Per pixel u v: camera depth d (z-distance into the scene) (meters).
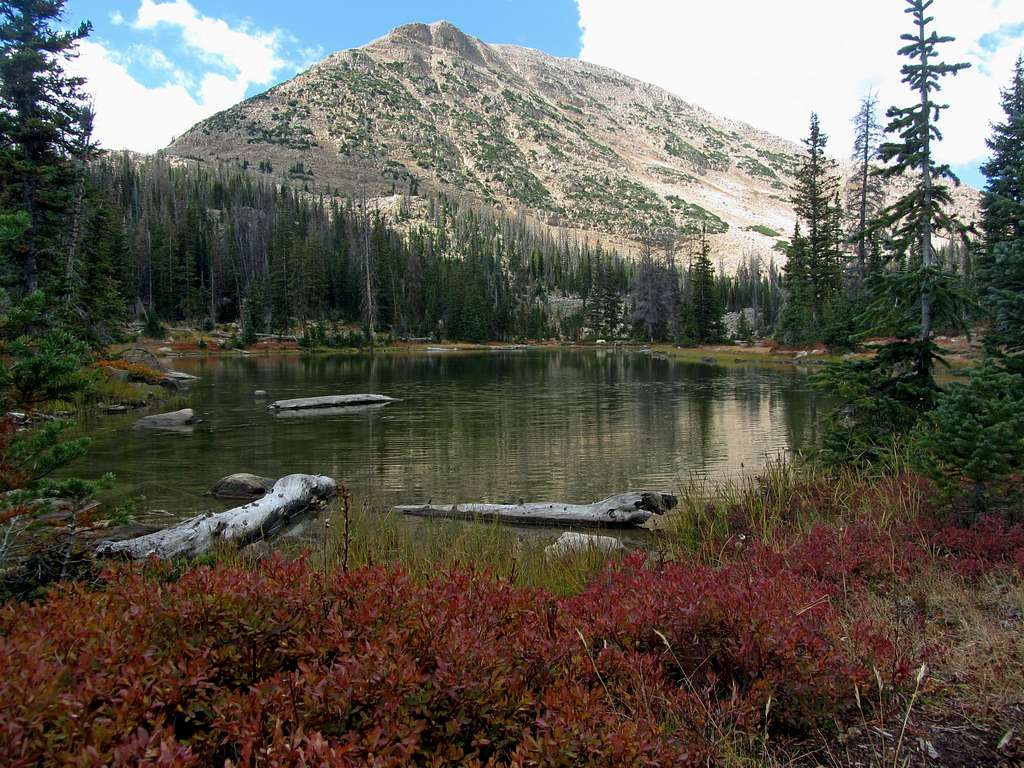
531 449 15.98
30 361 4.73
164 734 1.95
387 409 23.78
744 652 3.15
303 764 1.83
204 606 2.85
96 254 27.69
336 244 110.19
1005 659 3.58
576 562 6.27
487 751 2.46
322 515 10.17
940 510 6.26
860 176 41.72
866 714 3.20
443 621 2.88
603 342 98.19
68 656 2.38
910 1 9.90
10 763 1.73
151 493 11.46
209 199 138.62
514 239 180.88
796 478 9.68
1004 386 5.95
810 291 53.72
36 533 4.85
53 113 21.52
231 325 82.31
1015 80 28.41
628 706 2.80
